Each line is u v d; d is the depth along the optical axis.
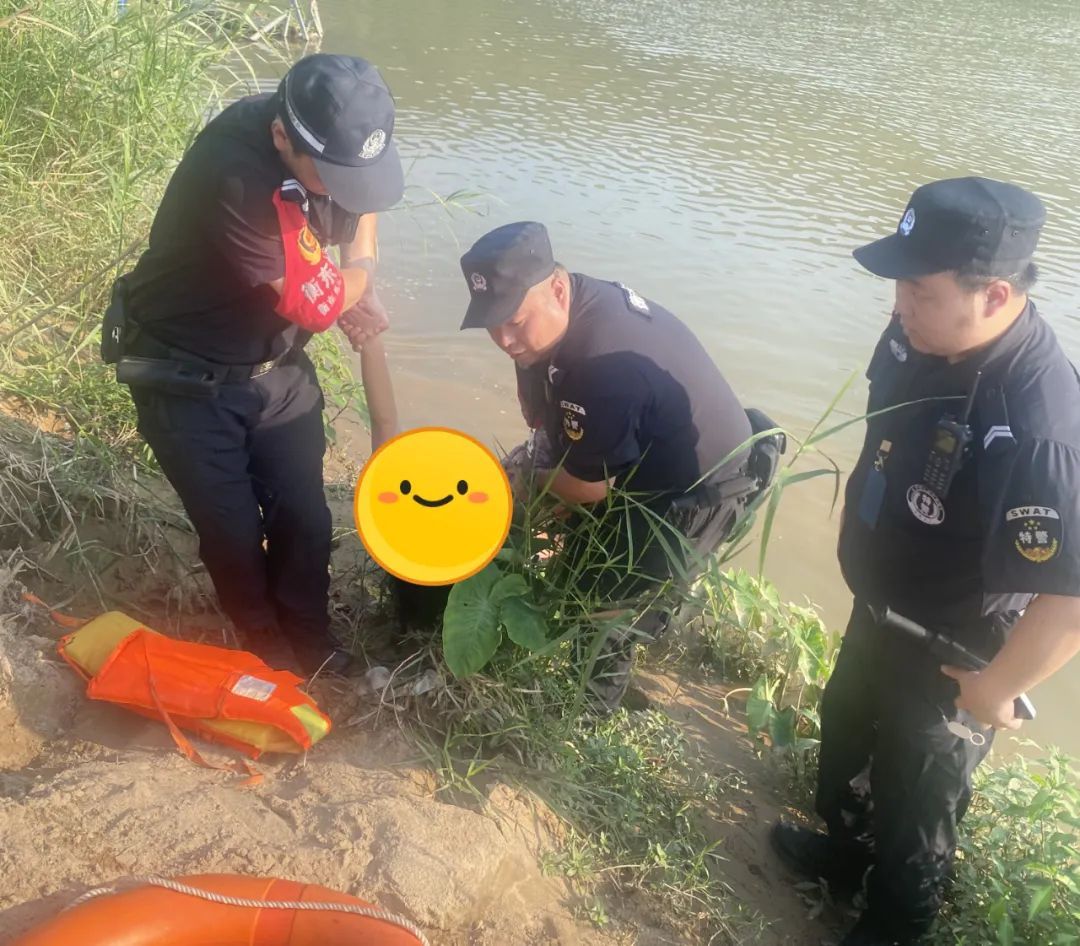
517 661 3.07
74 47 4.84
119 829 2.30
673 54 15.22
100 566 3.31
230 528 2.87
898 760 2.75
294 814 2.48
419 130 10.18
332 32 14.12
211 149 2.47
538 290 2.84
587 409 2.93
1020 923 2.92
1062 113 13.37
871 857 3.20
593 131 10.79
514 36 15.35
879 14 20.91
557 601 3.13
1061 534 2.27
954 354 2.43
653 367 2.97
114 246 4.53
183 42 5.22
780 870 3.24
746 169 9.98
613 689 3.33
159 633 2.94
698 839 3.09
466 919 2.43
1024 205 2.27
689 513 3.12
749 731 3.62
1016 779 3.51
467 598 2.89
